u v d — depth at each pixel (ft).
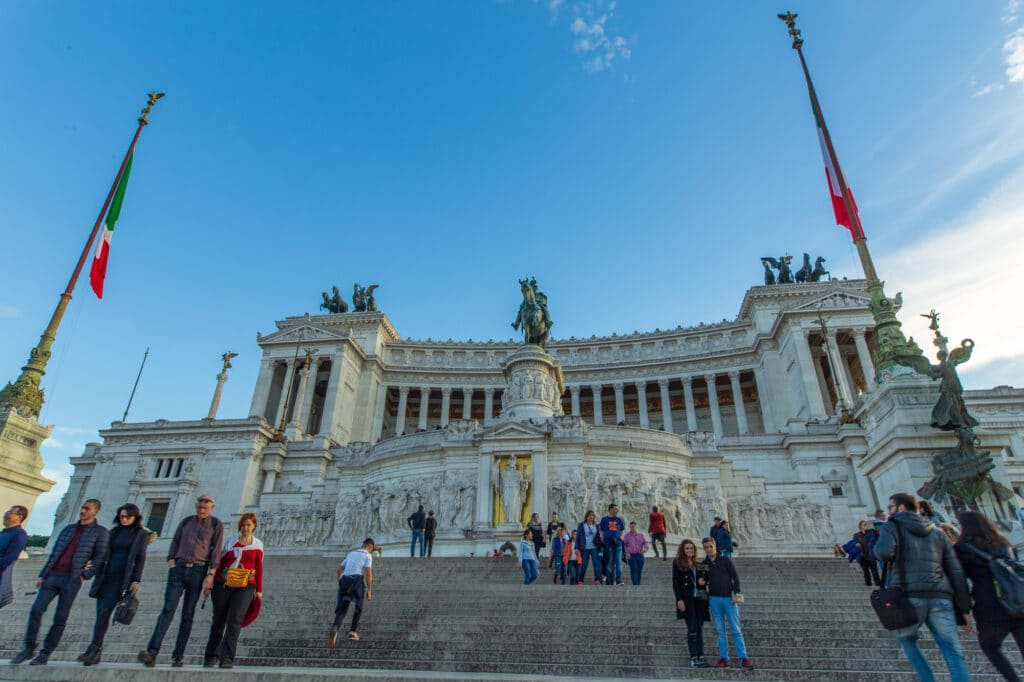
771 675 34.60
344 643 42.63
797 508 117.50
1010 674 22.67
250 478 177.17
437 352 298.15
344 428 253.24
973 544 24.61
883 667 36.04
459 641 42.11
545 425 118.52
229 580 32.94
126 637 46.88
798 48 94.53
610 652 39.34
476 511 109.09
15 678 30.50
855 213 77.66
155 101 94.48
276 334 269.03
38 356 75.00
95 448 210.59
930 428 60.13
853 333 233.55
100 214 84.99
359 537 118.83
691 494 118.01
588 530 66.03
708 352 266.16
